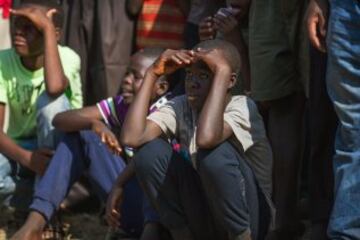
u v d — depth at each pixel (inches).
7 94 358.3
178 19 413.7
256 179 281.6
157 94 321.1
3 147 343.0
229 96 281.9
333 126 292.8
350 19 261.9
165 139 284.8
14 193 355.6
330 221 266.8
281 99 317.7
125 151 331.6
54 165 322.3
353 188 262.8
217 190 267.4
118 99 330.0
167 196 277.4
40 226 319.0
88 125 319.9
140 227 325.1
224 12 320.5
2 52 362.6
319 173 296.0
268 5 314.8
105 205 329.4
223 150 267.3
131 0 414.6
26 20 349.4
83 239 344.8
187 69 278.7
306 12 289.0
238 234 273.7
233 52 280.1
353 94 263.4
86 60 422.3
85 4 419.8
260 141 283.1
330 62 267.3
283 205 315.0
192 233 282.2
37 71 357.4
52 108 339.6
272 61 314.3
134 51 420.8
